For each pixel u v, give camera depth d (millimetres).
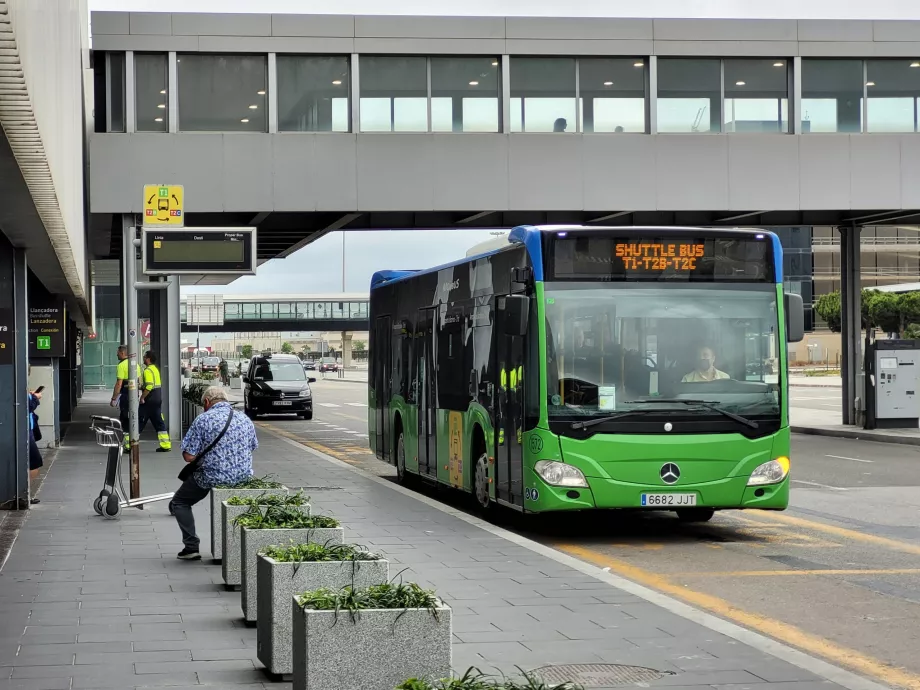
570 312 12398
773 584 10117
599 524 14258
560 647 7137
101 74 27141
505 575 9641
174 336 26984
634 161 26844
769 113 27719
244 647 7078
